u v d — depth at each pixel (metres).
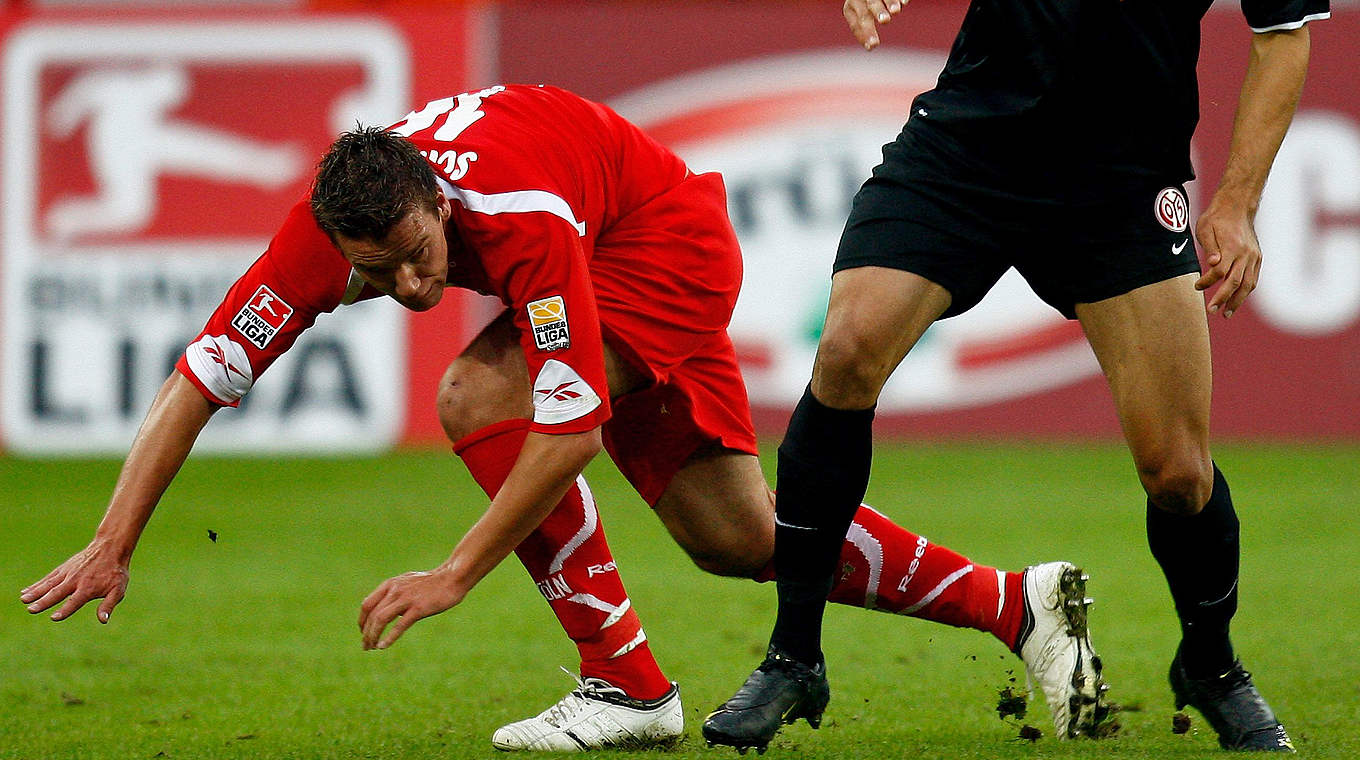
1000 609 11.45
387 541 24.44
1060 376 33.59
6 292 34.72
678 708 11.26
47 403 34.62
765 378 33.88
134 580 20.92
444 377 10.59
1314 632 16.30
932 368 33.97
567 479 9.71
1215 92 33.44
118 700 13.36
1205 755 10.39
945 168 10.04
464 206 9.89
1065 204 9.88
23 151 34.75
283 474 31.72
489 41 35.00
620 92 34.78
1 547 24.06
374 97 34.78
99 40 34.75
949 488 28.62
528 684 14.02
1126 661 14.90
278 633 17.05
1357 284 32.94
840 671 14.35
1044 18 9.77
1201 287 9.70
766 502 11.83
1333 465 30.66
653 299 10.94
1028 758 10.29
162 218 34.59
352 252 9.23
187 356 10.61
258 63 34.69
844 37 34.09
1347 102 32.78
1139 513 25.86
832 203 33.94
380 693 13.58
